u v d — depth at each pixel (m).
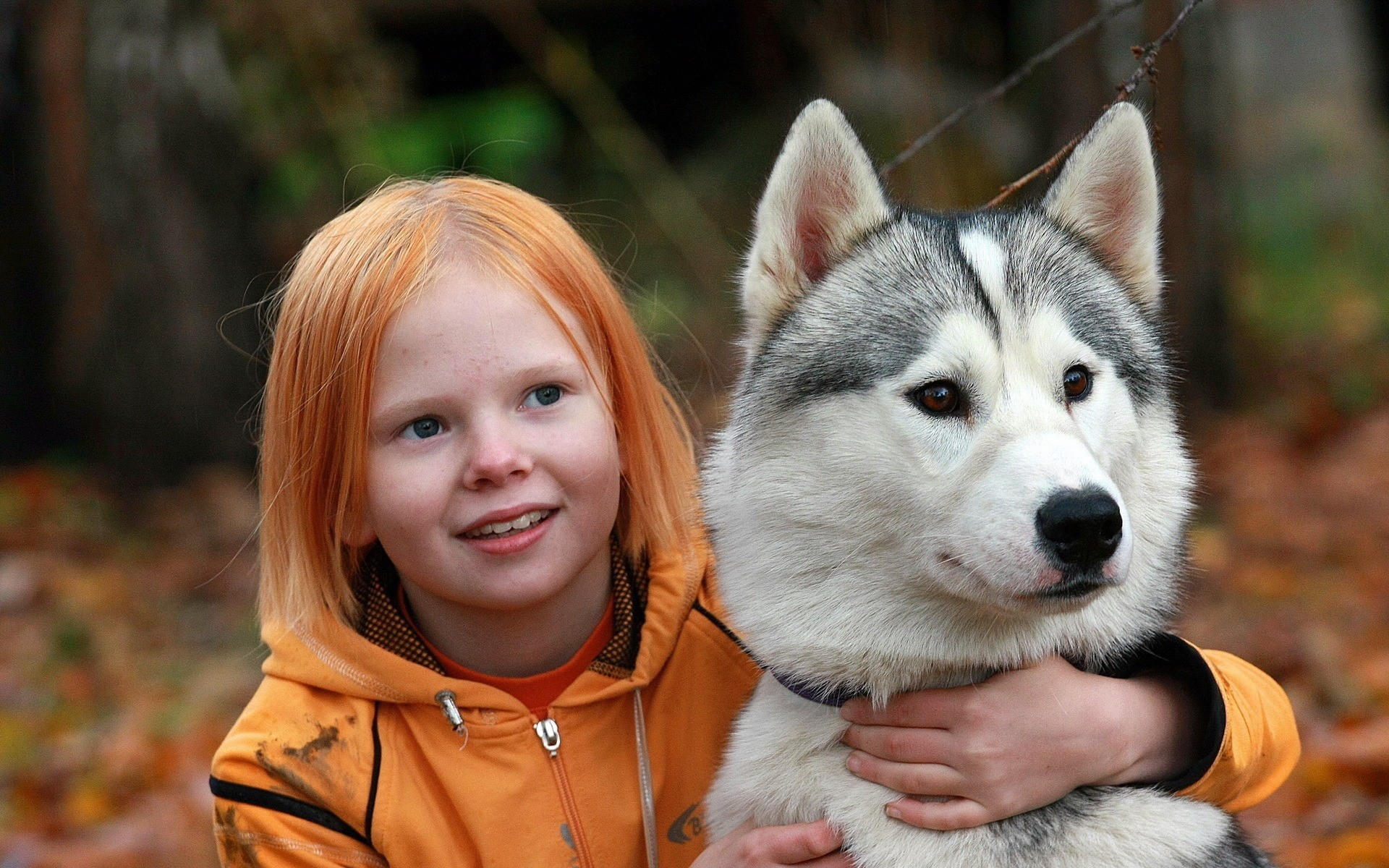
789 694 2.56
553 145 9.12
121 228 7.32
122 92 7.23
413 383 2.37
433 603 2.56
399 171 7.98
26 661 5.63
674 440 2.83
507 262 2.44
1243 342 8.12
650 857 2.54
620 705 2.62
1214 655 2.84
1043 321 2.46
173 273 7.37
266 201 8.09
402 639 2.60
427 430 2.41
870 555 2.49
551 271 2.51
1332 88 12.80
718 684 2.74
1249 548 5.85
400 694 2.47
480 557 2.40
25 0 7.20
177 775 4.64
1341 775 4.04
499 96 8.77
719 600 2.80
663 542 2.72
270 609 2.60
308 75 7.98
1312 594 5.34
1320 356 8.09
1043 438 2.31
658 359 3.48
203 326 7.44
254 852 2.41
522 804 2.46
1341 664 4.67
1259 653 4.86
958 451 2.40
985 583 2.29
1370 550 5.67
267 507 2.58
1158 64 6.27
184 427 7.46
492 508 2.37
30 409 7.83
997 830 2.34
